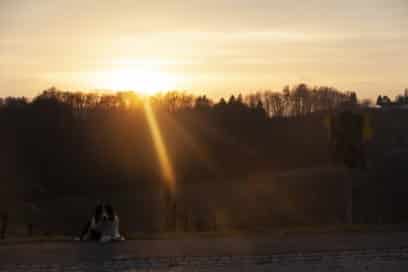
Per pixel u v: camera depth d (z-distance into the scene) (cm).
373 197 4200
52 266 1655
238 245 1944
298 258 1759
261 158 7888
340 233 2153
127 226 4497
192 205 5331
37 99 7556
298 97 9350
